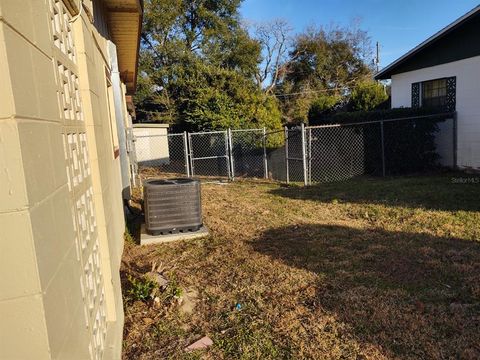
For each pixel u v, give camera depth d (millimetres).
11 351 940
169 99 22672
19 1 970
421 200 7074
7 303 923
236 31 26469
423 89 11453
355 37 30156
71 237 1322
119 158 6379
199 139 18172
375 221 5879
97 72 3141
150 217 5145
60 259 1140
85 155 2107
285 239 5059
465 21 9727
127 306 3217
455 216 5828
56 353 1025
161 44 24188
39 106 1066
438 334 2676
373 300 3197
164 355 2545
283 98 28406
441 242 4680
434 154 10883
